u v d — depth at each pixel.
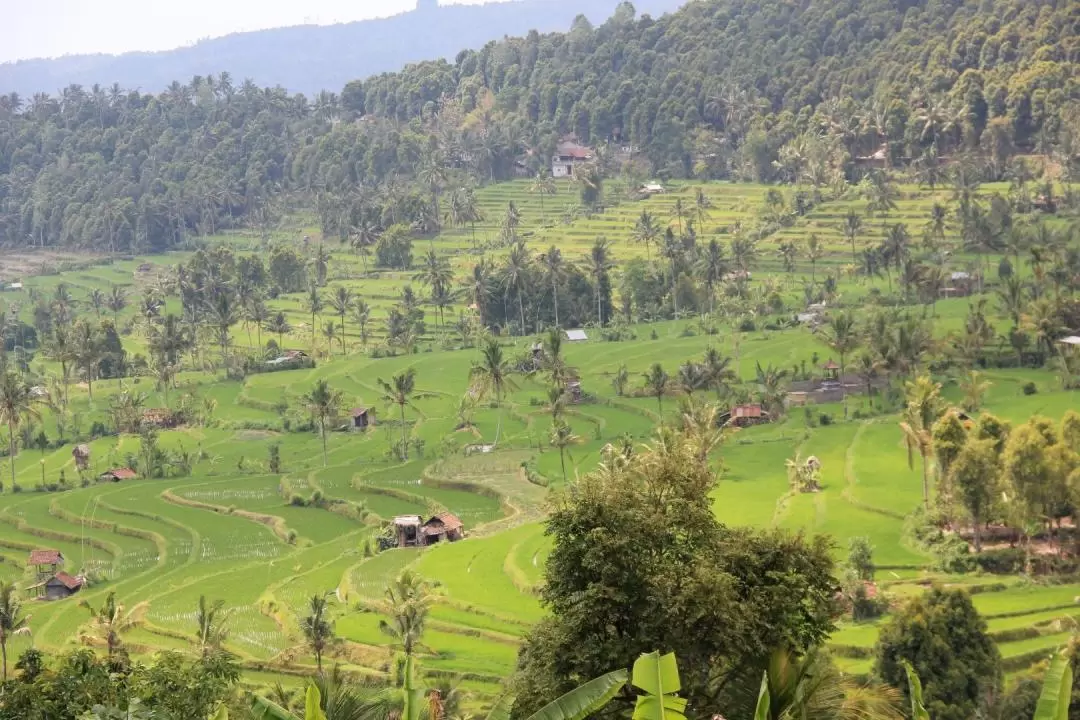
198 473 185.00
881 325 187.25
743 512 135.38
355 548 141.50
